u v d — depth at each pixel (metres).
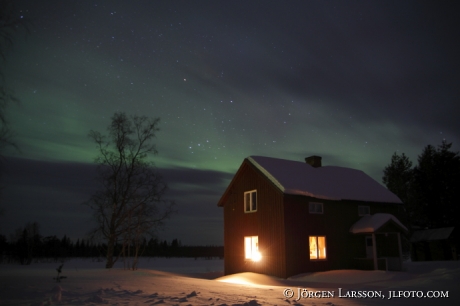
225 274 28.92
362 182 32.19
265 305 10.55
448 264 29.27
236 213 29.03
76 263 58.66
